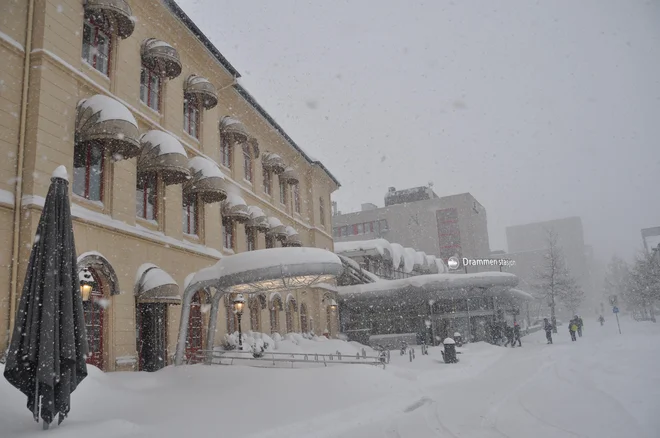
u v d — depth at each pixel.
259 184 29.55
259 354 20.11
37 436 8.20
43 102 13.82
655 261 51.91
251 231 27.84
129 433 8.92
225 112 26.09
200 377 14.16
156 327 18.02
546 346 30.56
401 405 12.32
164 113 19.81
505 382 16.02
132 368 16.08
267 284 18.64
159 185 19.16
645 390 11.70
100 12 16.27
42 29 14.15
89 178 15.84
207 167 20.55
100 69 16.88
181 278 19.69
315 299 35.84
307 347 26.61
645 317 57.94
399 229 76.31
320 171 39.50
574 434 8.12
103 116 14.81
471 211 74.94
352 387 13.15
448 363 23.28
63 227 9.38
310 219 37.88
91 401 11.25
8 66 13.36
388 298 39.25
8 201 12.75
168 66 19.30
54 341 8.66
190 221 21.61
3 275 12.40
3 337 12.12
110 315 15.38
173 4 19.81
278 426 9.52
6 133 13.07
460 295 37.94
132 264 16.78
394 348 37.84
